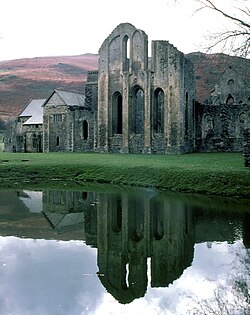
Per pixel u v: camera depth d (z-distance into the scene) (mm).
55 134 61906
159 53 50969
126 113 52969
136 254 13938
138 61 52562
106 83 54438
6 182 30547
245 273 11883
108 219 18594
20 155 46969
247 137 26812
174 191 25062
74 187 28062
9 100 155000
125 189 26734
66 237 15727
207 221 17641
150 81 51375
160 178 27406
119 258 13469
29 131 70125
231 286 11102
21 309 9625
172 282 11477
